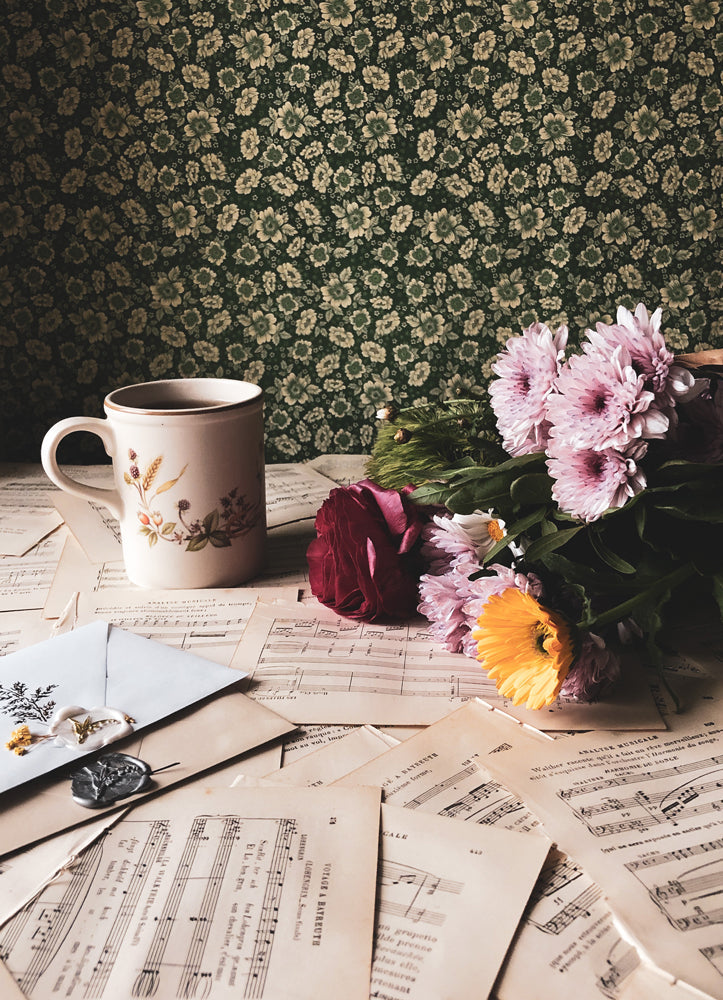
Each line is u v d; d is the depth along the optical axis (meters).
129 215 0.71
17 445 0.76
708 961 0.31
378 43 0.68
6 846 0.36
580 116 0.69
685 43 0.68
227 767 0.40
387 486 0.58
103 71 0.68
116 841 0.36
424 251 0.72
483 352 0.74
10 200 0.71
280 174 0.71
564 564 0.45
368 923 0.33
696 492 0.47
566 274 0.73
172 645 0.49
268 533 0.63
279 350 0.75
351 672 0.47
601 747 0.41
